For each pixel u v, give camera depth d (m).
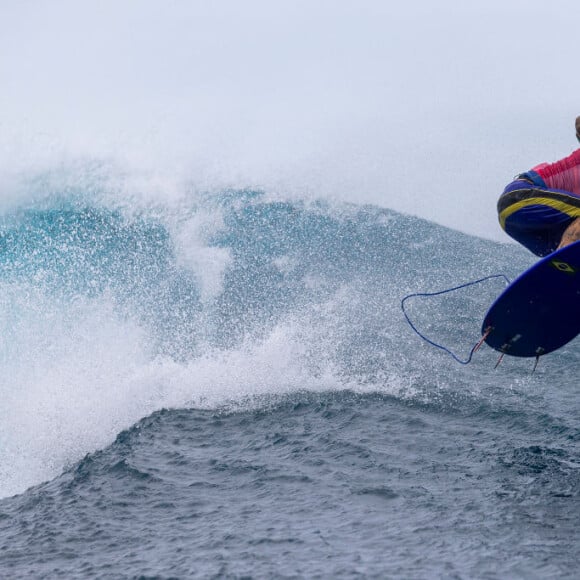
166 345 31.39
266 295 35.44
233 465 21.23
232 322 32.75
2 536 18.59
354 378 27.38
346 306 34.72
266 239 39.66
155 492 19.98
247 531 16.89
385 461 20.45
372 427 23.11
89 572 15.91
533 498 17.50
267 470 20.56
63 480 22.16
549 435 21.83
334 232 42.00
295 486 19.39
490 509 17.02
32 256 35.69
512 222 23.67
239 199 41.22
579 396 25.16
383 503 17.86
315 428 23.41
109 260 36.31
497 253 43.56
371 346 30.39
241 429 24.11
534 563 14.35
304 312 33.72
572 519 16.30
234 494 19.41
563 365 28.34
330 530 16.53
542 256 24.11
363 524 16.70
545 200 22.95
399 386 26.52
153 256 37.12
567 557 14.55
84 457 23.52
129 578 15.30
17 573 16.30
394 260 40.56
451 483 18.78
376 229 43.09
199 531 17.33
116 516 18.86
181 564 15.63
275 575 14.59
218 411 25.75
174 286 35.81
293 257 39.06
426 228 45.19
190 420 25.16
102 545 17.31
